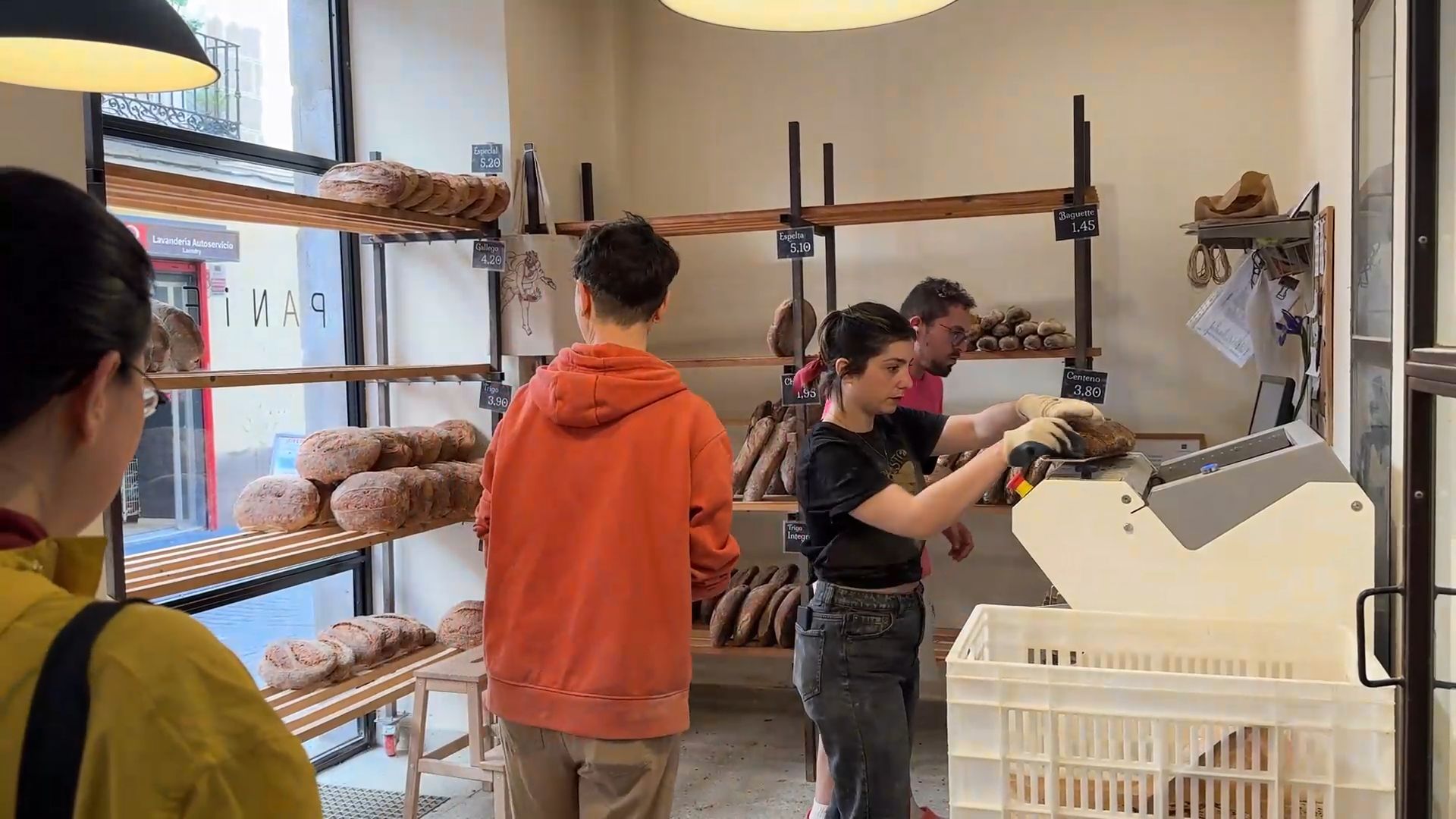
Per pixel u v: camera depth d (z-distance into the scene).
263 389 3.45
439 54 3.65
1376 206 2.03
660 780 1.86
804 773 3.48
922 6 1.74
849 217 3.38
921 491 2.34
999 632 1.84
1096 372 3.09
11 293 0.63
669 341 4.27
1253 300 3.07
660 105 4.24
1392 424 1.88
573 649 1.83
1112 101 3.71
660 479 1.84
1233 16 3.56
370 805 3.27
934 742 3.68
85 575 0.72
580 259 1.94
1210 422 3.65
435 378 3.60
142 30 1.33
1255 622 1.70
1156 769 1.42
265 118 3.44
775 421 3.73
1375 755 1.33
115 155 2.94
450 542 3.76
